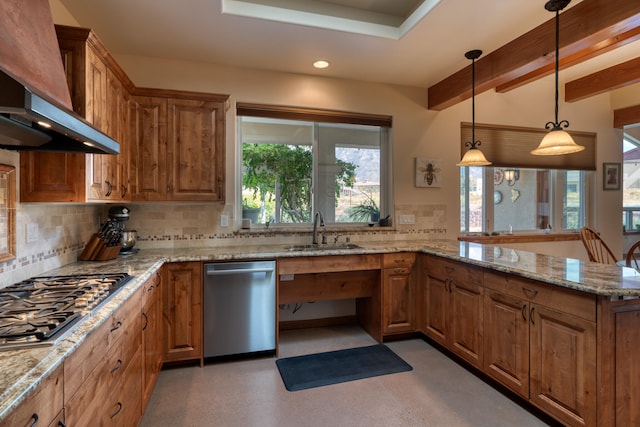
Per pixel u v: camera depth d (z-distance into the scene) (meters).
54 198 1.75
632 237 5.57
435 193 3.78
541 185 4.29
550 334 1.81
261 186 3.40
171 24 2.42
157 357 2.30
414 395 2.21
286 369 2.55
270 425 1.92
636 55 3.40
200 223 3.06
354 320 3.59
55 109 1.10
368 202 3.72
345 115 3.49
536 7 2.22
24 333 1.01
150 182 2.62
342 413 2.03
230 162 3.13
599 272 1.89
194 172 2.71
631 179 5.61
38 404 0.81
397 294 3.05
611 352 1.57
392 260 3.03
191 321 2.55
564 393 1.73
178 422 1.93
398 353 2.84
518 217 4.20
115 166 2.24
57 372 0.90
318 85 3.38
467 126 3.90
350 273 3.16
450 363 2.66
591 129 4.36
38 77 1.24
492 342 2.23
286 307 3.38
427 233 3.74
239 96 3.15
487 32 2.55
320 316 3.48
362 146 3.69
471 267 2.43
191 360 2.59
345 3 2.61
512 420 1.95
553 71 3.28
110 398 1.33
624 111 4.33
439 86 3.55
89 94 1.80
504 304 2.13
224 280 2.61
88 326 1.11
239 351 2.66
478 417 1.98
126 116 2.47
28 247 1.76
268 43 2.70
